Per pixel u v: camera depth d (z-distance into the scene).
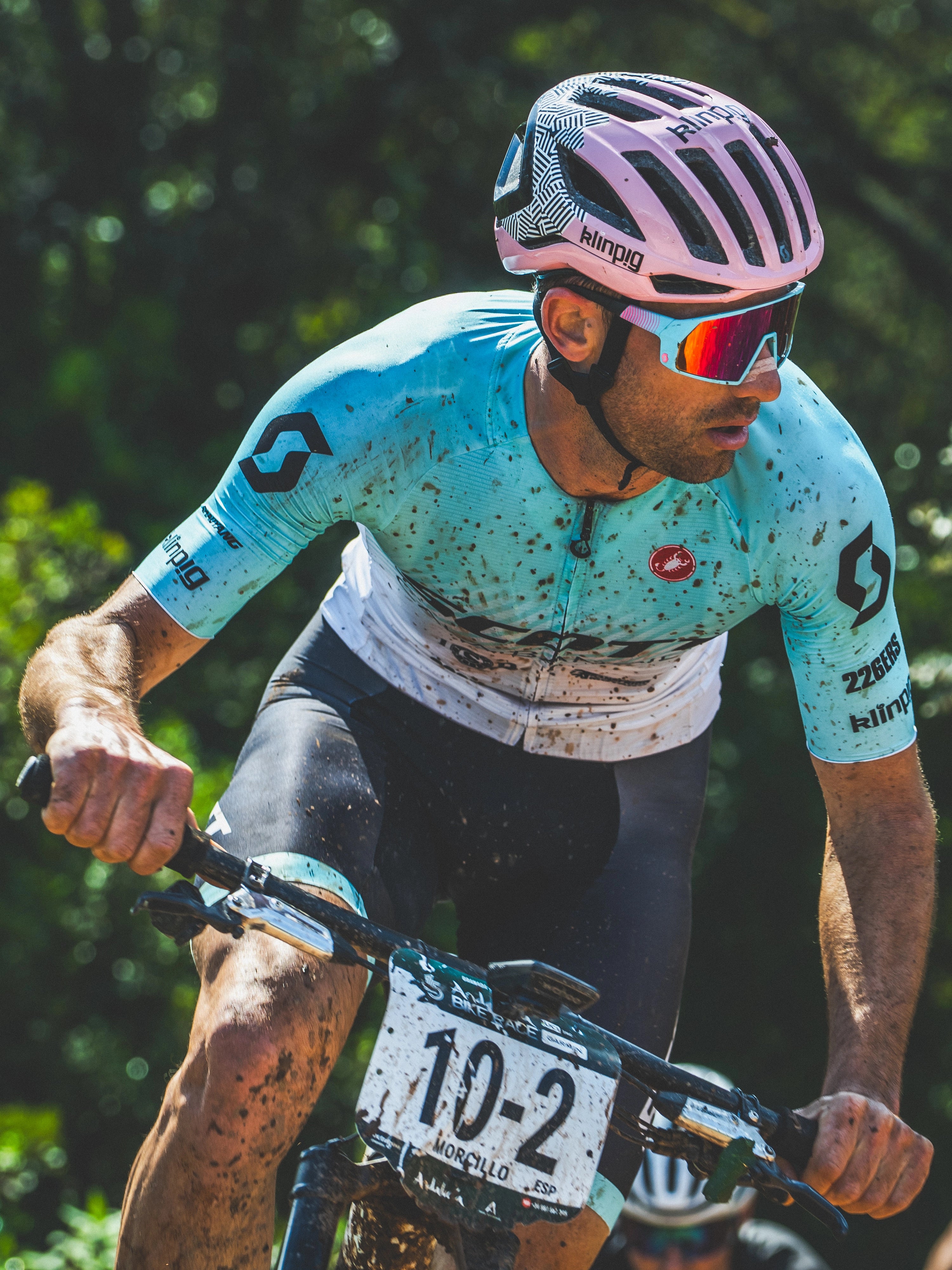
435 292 38.94
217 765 27.30
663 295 6.62
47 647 6.91
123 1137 26.08
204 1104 6.46
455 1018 5.93
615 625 7.76
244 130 40.00
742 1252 13.41
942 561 25.03
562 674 8.13
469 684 8.26
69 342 37.81
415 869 8.11
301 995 6.62
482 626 7.88
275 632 31.39
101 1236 13.42
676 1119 6.30
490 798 8.35
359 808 7.80
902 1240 34.47
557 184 6.89
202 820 22.81
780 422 7.37
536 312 7.05
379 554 8.31
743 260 6.54
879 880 7.65
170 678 30.64
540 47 45.62
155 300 37.44
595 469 7.16
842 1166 6.49
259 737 8.17
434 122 42.97
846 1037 7.30
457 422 7.29
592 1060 6.20
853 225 46.44
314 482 7.27
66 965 25.75
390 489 7.36
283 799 7.66
